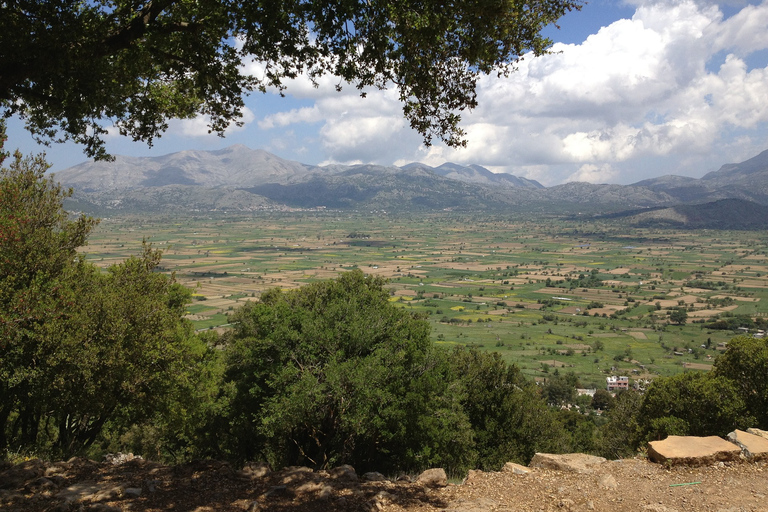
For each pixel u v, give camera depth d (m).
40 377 13.30
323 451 19.11
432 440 20.02
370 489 7.96
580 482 8.17
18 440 18.14
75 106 11.34
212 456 24.80
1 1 9.40
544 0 9.96
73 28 9.59
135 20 10.08
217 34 10.64
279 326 18.75
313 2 9.24
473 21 9.39
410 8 9.23
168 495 7.63
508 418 26.84
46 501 7.21
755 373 21.11
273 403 17.50
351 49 10.06
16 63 9.77
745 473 8.28
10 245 13.13
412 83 10.43
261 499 7.49
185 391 18.44
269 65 10.66
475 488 8.12
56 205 16.08
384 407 17.95
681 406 22.19
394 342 19.58
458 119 10.91
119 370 14.11
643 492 7.67
